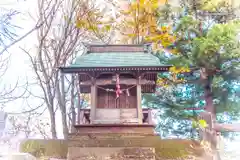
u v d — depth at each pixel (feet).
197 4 38.81
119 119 25.94
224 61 34.06
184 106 37.83
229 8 37.99
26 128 35.53
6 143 26.86
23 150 25.26
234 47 32.71
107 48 32.55
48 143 25.73
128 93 26.66
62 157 24.97
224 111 35.53
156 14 40.57
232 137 32.40
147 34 41.32
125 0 42.91
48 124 37.83
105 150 23.71
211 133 26.81
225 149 27.96
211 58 33.68
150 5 40.83
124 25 42.96
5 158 21.71
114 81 26.40
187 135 37.60
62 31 39.24
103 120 25.77
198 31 37.70
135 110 26.48
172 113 38.34
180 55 38.22
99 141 24.08
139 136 24.38
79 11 39.70
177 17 39.70
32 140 25.89
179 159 24.31
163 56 38.73
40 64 37.88
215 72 35.65
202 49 32.71
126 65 26.71
